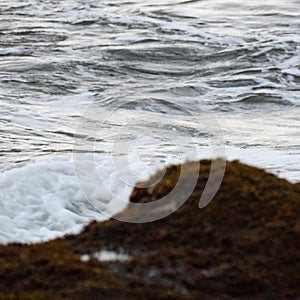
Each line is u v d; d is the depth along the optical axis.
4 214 61.03
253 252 49.00
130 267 47.75
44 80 150.88
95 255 49.72
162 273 47.09
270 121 121.19
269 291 45.66
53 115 116.12
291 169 73.75
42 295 43.84
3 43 191.50
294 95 144.12
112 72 163.12
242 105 135.88
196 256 48.84
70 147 89.12
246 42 192.12
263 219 52.25
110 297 44.12
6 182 65.00
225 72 166.25
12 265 47.47
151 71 166.25
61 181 66.31
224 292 45.47
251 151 86.06
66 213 61.59
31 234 56.72
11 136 96.56
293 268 47.38
